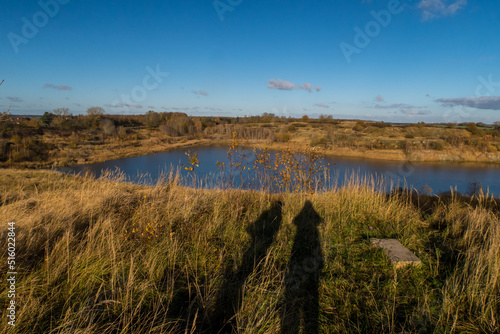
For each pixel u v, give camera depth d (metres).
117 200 4.50
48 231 2.98
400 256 3.12
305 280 2.75
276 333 2.01
